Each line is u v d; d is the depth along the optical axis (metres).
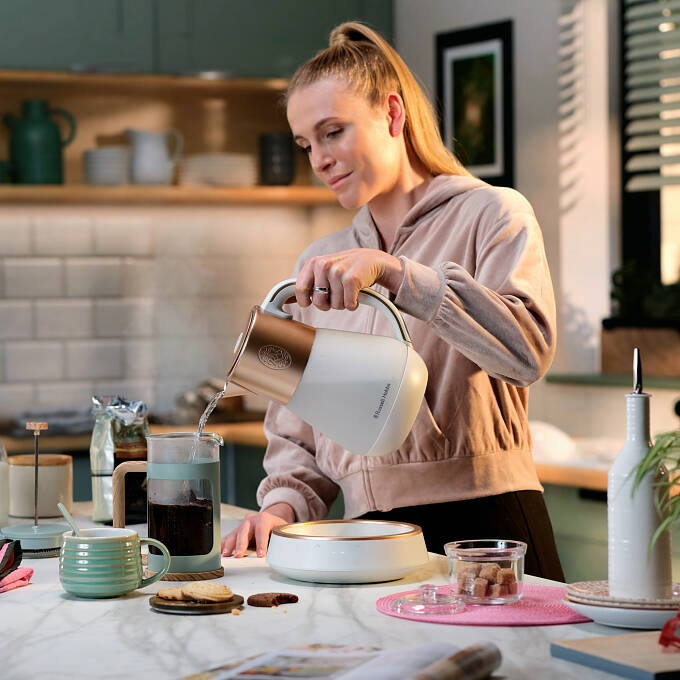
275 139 4.31
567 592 1.27
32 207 4.34
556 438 3.28
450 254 1.84
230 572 1.54
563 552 3.11
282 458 1.97
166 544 1.50
